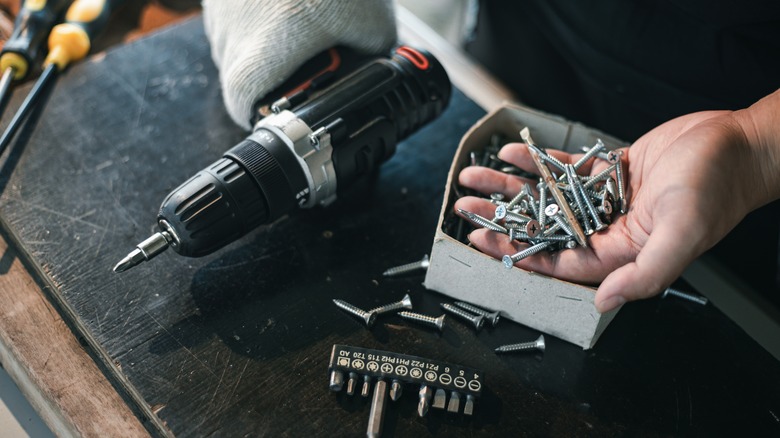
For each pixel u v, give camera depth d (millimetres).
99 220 1229
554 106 1772
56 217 1226
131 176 1305
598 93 1584
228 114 1436
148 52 1558
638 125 1569
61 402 1014
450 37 2070
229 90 1239
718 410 1061
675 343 1138
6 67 1409
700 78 1377
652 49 1402
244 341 1088
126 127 1393
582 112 1716
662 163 997
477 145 1293
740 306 1373
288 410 1014
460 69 1831
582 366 1096
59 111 1408
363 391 1023
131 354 1056
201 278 1161
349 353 1046
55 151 1333
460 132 1466
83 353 1077
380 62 1254
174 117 1423
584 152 1244
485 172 1182
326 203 1214
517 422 1022
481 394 1027
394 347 1099
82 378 1046
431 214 1305
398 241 1253
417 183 1357
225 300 1138
